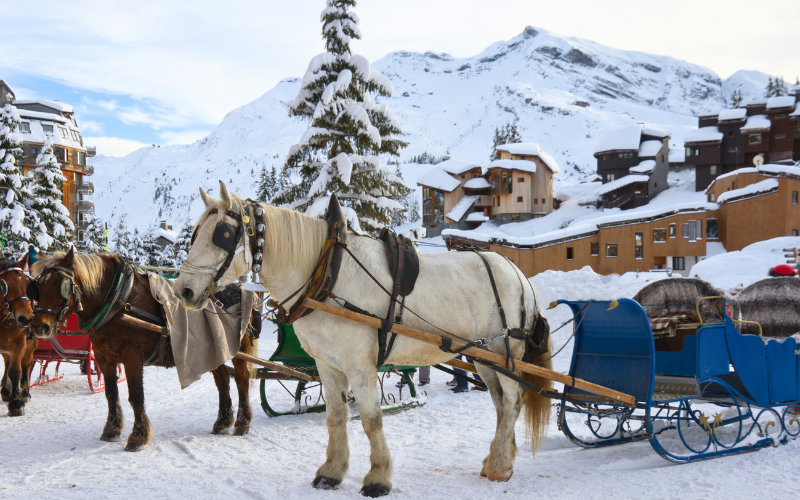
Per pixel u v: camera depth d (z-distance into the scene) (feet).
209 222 14.67
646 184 204.03
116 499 14.96
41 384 35.04
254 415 27.20
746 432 20.99
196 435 22.57
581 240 144.77
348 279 15.40
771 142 196.75
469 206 215.10
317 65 69.21
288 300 15.55
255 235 14.94
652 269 138.00
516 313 17.69
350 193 66.85
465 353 15.88
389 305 15.40
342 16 70.69
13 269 23.90
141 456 19.30
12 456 19.33
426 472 17.49
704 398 20.31
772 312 23.70
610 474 16.93
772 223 128.88
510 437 17.03
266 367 24.06
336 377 16.20
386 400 28.84
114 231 183.62
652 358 17.53
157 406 29.09
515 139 320.91
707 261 88.94
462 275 16.99
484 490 15.64
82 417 26.11
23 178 92.43
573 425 23.97
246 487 15.87
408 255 16.08
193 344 20.52
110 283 20.22
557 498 14.90
